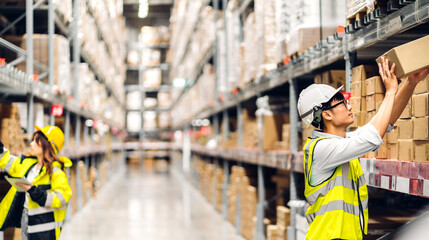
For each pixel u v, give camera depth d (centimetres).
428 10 210
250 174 672
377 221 303
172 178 1705
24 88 454
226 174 833
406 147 239
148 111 2198
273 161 486
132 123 2175
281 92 604
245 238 638
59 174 339
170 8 1930
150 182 1546
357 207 211
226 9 779
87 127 993
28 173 344
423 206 351
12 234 401
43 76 584
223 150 826
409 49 195
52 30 589
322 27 385
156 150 2448
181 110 1653
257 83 562
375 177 255
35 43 590
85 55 859
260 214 552
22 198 350
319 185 211
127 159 2502
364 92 286
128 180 1619
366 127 202
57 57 596
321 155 205
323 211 210
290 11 423
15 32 661
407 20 228
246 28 593
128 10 1886
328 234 206
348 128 299
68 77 676
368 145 198
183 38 1387
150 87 2145
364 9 270
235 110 920
